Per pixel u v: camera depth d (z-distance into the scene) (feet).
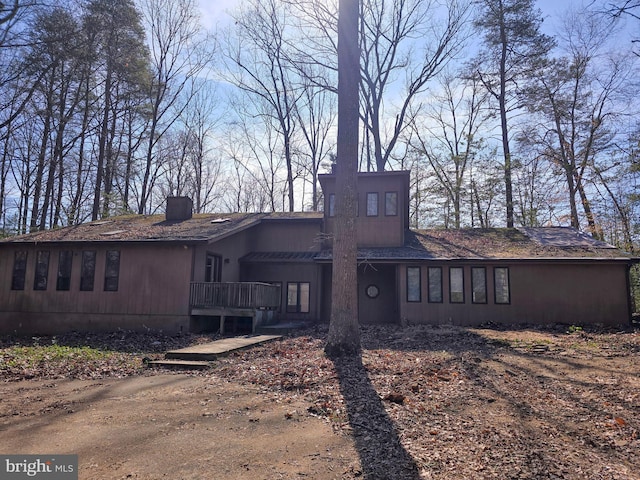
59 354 32.45
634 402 18.13
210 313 47.75
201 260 51.13
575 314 49.75
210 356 30.01
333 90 67.41
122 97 89.66
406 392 20.40
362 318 60.44
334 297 30.25
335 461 13.06
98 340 42.98
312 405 18.84
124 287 49.88
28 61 60.75
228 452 13.85
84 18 75.05
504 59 86.58
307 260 59.93
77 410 18.67
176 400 20.20
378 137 84.94
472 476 11.94
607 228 80.94
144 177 97.66
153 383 23.86
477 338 38.06
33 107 77.36
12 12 48.47
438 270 54.19
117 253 50.80
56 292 51.44
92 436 15.43
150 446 14.42
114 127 93.50
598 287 49.67
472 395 19.79
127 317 49.21
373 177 62.59
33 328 51.29
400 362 27.17
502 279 52.29
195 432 15.79
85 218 96.84
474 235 64.34
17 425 16.69
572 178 84.38
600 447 13.97
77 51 73.00
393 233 61.21
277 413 17.97
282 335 44.47
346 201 30.94
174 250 49.32
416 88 85.51
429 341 37.06
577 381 22.00
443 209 100.07
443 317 53.01
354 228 30.89
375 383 22.09
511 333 41.91
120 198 93.61
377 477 11.95
